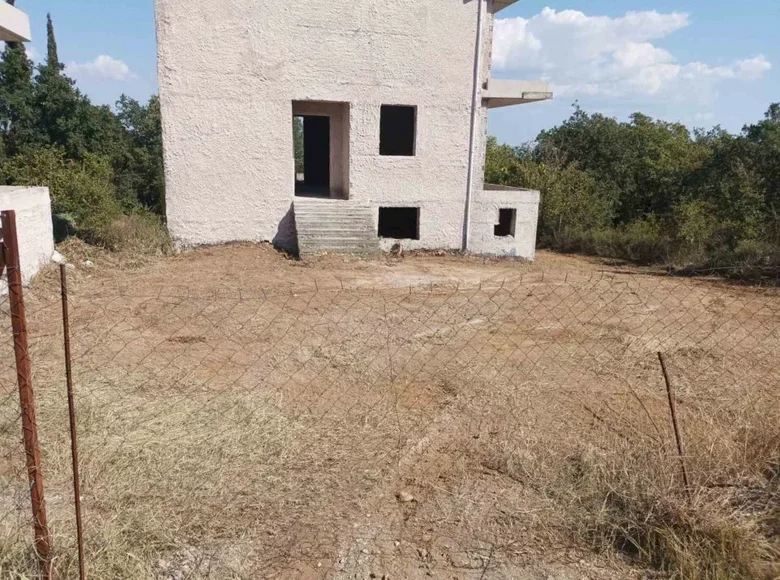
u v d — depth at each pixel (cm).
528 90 1600
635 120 2956
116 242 1310
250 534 360
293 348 728
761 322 935
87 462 416
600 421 534
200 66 1407
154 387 573
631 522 361
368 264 1399
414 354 729
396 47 1509
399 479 434
